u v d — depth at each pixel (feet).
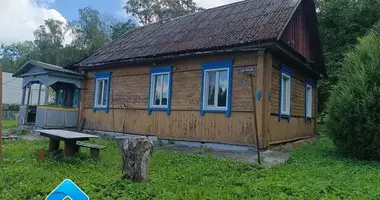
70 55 150.61
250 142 28.04
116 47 46.55
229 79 29.96
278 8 33.55
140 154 14.80
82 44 153.48
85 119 44.86
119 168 18.29
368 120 22.65
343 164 20.99
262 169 18.76
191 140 32.27
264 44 26.68
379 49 24.36
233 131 29.25
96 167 18.54
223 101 30.63
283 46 28.14
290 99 35.47
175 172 17.34
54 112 42.63
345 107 23.79
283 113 32.96
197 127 31.96
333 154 25.85
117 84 41.27
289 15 30.19
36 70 43.73
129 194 12.71
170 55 33.32
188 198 12.36
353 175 17.26
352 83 24.16
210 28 36.09
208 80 31.94
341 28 60.75
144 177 14.82
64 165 18.69
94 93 44.14
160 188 13.76
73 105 49.49
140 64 38.52
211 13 42.78
